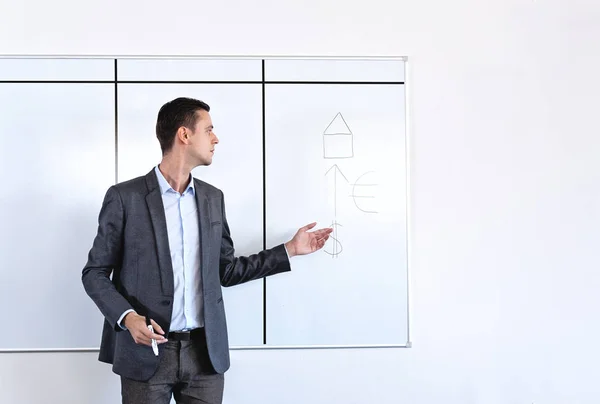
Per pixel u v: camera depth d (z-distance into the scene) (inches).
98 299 64.7
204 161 71.2
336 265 87.1
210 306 69.5
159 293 66.9
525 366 88.9
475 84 89.4
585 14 89.3
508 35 89.9
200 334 69.8
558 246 89.7
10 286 84.0
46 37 85.6
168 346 67.7
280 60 87.1
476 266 88.9
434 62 89.2
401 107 88.4
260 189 86.7
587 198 90.1
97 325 85.0
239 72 86.7
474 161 89.2
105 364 85.4
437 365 88.1
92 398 85.2
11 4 85.4
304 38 88.0
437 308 88.4
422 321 88.2
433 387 88.0
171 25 86.7
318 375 87.0
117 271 70.0
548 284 89.4
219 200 75.4
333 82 87.7
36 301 84.4
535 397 89.0
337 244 87.3
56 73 85.1
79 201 85.0
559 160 90.0
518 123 89.7
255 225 86.7
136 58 85.8
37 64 84.8
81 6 86.0
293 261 86.9
